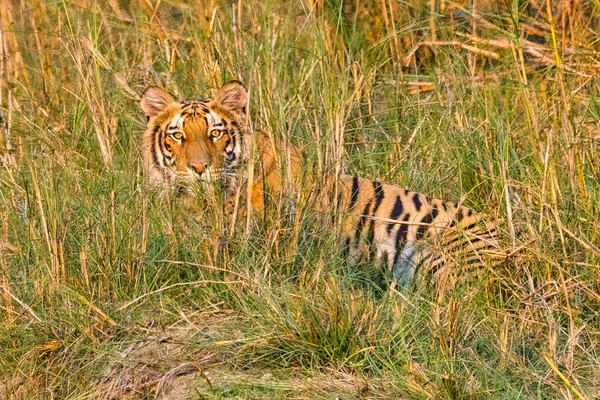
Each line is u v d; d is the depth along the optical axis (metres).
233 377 8.24
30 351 8.70
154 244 9.75
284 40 11.95
